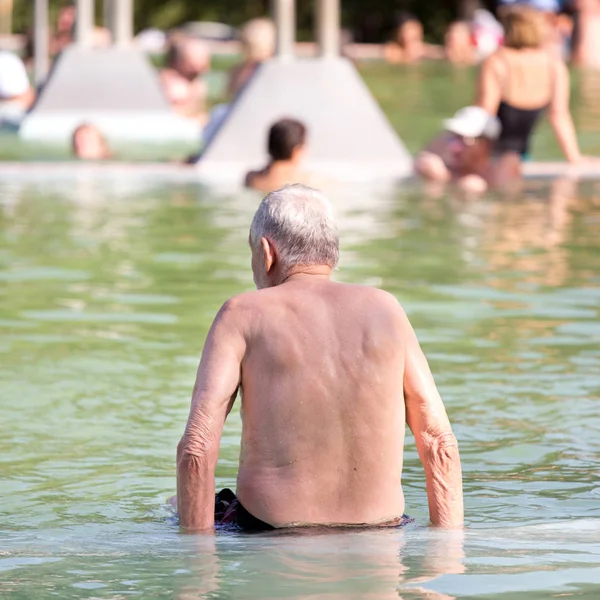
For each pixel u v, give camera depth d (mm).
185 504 6887
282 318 6977
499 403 10570
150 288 15164
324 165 25906
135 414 10227
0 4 63219
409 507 7902
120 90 31688
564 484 8492
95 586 5766
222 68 51688
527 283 15656
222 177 24719
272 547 6418
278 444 6914
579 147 30000
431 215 20656
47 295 14719
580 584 5727
